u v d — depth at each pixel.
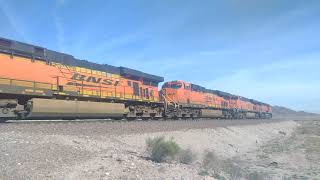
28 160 13.35
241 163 27.23
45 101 24.41
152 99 39.12
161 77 42.03
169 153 18.31
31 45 24.50
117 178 13.10
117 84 33.25
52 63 26.14
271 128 61.47
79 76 28.53
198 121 41.09
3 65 22.27
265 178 22.42
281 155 33.72
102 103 29.84
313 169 28.02
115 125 25.36
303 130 66.88
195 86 52.78
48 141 16.75
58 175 12.32
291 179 23.72
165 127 29.00
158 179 13.83
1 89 21.91
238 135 40.31
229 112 66.19
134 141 22.45
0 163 12.37
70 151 15.99
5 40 22.61
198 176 15.53
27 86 23.61
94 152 16.86
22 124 20.17
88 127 22.73
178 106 45.03
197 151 25.55
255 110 84.56
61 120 26.50
